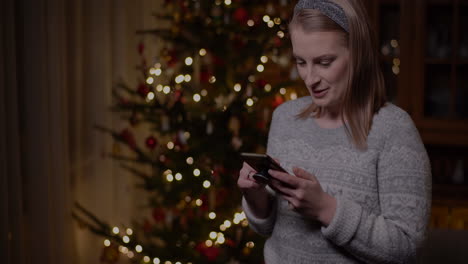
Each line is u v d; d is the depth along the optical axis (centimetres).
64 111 242
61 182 237
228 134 225
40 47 223
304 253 103
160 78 275
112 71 274
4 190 206
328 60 97
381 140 97
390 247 90
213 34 231
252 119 232
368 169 97
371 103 99
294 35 99
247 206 114
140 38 286
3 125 205
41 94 224
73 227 255
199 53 236
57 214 237
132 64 286
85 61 261
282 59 235
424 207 93
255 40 225
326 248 100
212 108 234
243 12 217
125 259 282
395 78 275
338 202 93
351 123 99
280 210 108
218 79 237
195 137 229
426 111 272
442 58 268
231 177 226
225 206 232
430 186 96
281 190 94
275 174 92
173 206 245
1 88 204
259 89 231
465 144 266
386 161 96
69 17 249
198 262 221
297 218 104
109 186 272
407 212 93
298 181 91
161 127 239
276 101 234
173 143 236
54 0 231
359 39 95
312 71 98
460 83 267
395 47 275
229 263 240
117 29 274
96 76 263
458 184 279
